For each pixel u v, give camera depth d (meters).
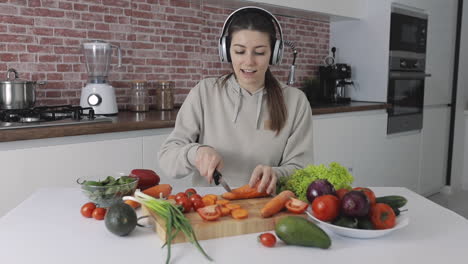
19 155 1.87
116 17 2.78
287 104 1.67
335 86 3.87
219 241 1.00
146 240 1.00
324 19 4.01
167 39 3.05
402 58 3.87
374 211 1.01
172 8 3.05
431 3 4.07
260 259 0.89
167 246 0.95
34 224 1.09
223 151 1.61
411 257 0.91
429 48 4.13
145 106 2.82
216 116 1.64
